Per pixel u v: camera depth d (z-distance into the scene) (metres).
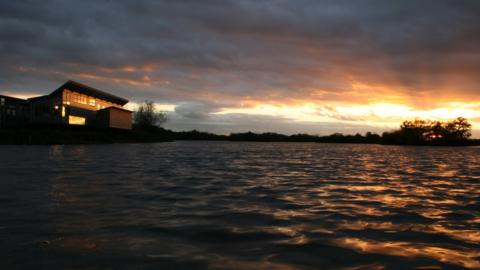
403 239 6.13
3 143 41.72
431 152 53.53
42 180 12.71
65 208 8.12
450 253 5.38
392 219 7.66
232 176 15.88
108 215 7.54
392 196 10.84
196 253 5.19
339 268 4.68
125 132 69.56
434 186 13.46
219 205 8.95
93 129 59.59
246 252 5.27
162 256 5.02
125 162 21.69
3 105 56.44
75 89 57.56
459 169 22.09
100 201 9.08
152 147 49.19
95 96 64.88
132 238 5.90
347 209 8.68
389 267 4.75
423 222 7.42
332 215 7.98
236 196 10.41
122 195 10.07
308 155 38.56
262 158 31.03
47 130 50.06
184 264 4.72
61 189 10.84
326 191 11.73
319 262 4.90
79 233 6.13
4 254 5.00
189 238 5.97
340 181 14.65
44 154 26.56
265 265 4.74
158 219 7.29
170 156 29.97
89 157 24.89
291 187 12.58
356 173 18.38
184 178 14.62
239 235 6.21
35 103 55.44
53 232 6.16
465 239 6.18
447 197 10.80
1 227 6.43
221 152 40.53
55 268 4.50
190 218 7.45
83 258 4.89
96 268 4.52
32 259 4.82
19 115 59.34
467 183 14.55
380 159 32.84
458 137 100.81
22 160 21.00
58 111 54.88
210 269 4.55
